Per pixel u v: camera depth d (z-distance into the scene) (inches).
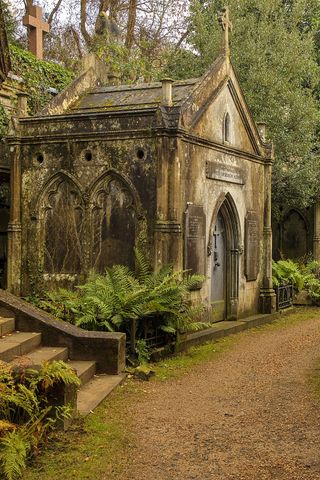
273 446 257.8
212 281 590.6
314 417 294.0
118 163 503.8
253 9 881.5
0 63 457.1
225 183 585.9
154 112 486.6
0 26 434.3
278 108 815.7
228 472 232.1
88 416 298.2
